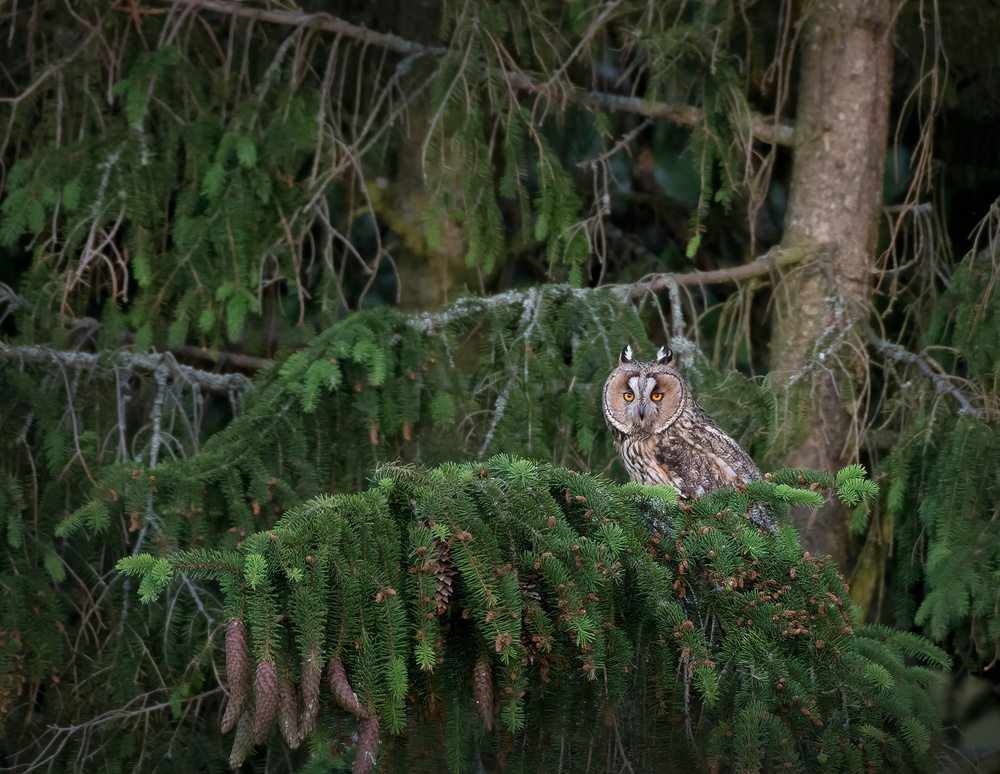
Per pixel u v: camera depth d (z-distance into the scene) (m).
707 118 11.88
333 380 9.33
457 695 6.67
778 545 7.23
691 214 11.89
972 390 10.55
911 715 7.17
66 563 10.46
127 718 10.57
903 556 10.91
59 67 11.08
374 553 6.05
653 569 6.79
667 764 7.23
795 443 10.72
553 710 7.19
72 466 10.09
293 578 5.56
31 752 10.38
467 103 11.05
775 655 6.97
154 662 10.55
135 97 10.69
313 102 11.65
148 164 10.77
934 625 9.10
